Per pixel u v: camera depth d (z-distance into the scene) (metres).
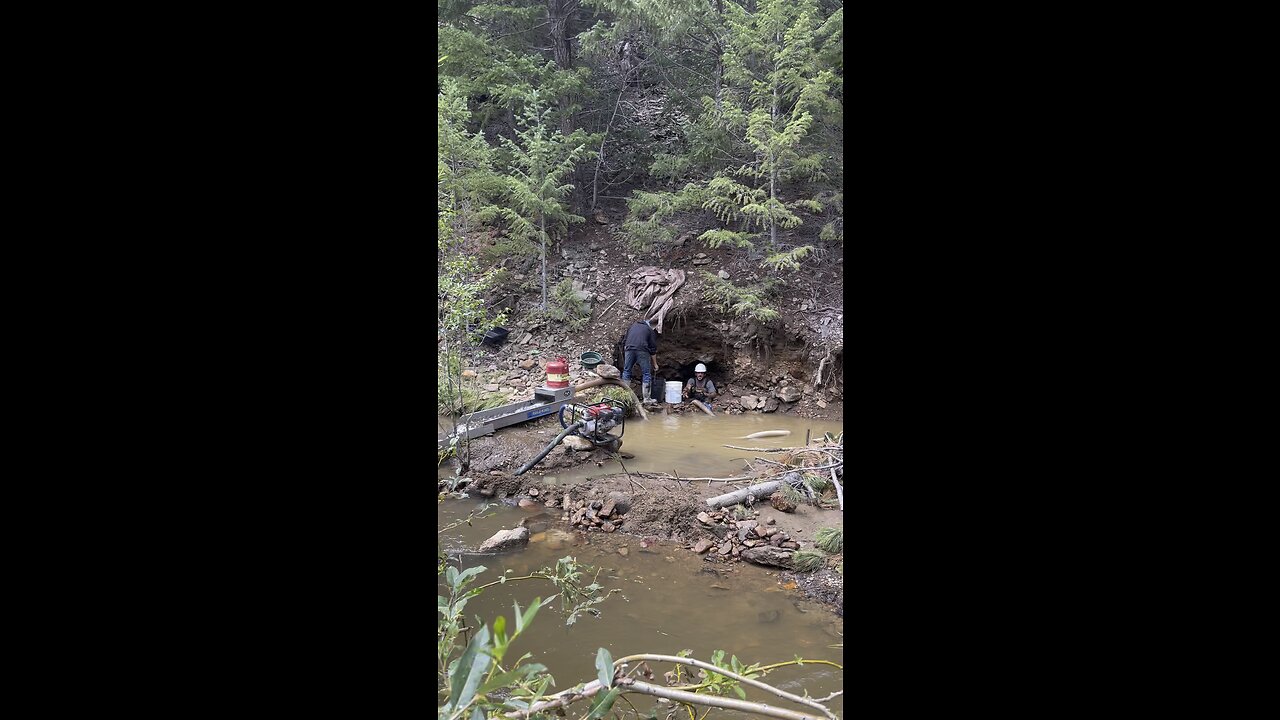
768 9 9.34
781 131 9.55
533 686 1.48
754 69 10.21
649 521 5.19
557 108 11.01
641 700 2.84
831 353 8.96
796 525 5.06
